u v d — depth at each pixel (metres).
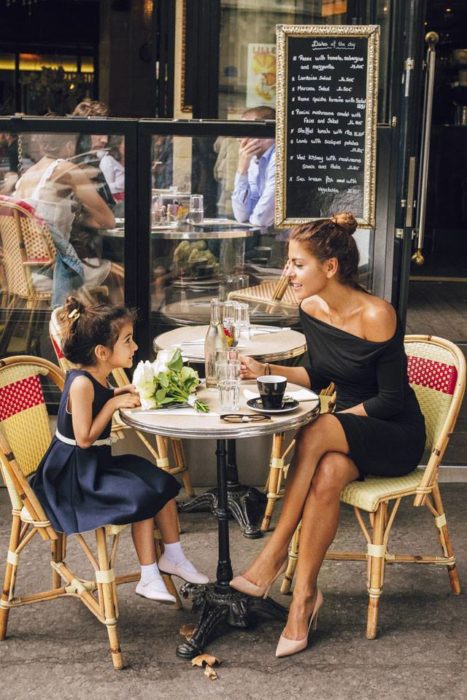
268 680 3.37
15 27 10.80
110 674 3.41
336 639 3.64
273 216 4.99
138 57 9.79
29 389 3.76
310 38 4.79
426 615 3.82
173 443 4.87
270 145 4.91
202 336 4.66
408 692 3.29
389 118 5.44
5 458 3.39
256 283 5.07
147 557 3.60
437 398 3.96
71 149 4.89
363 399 3.92
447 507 4.87
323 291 3.79
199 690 3.32
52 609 3.87
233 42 7.18
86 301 5.05
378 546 3.62
